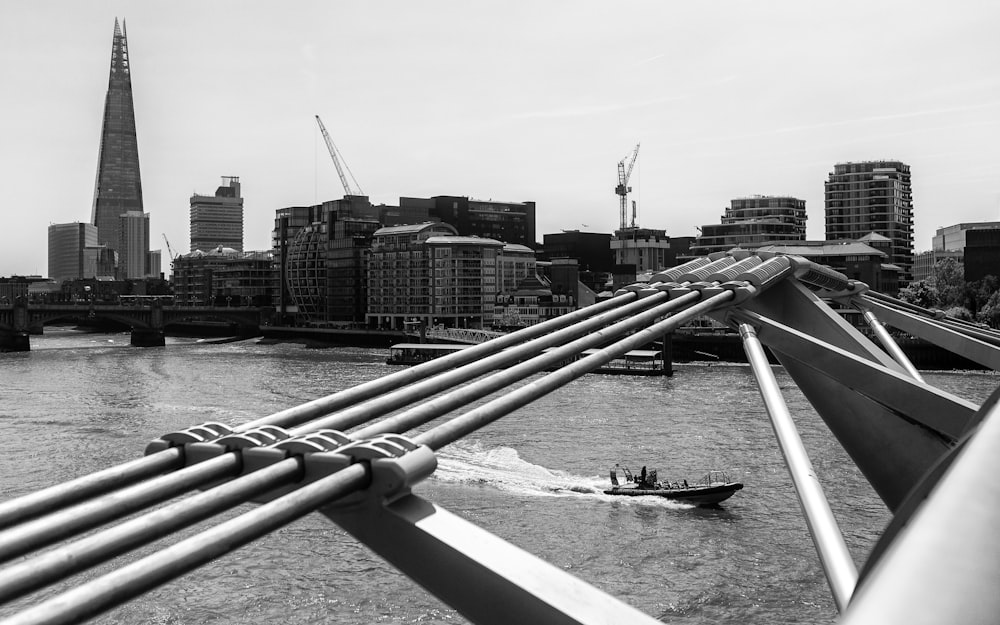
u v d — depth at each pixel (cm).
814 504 845
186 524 578
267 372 14588
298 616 3641
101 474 688
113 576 502
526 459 6431
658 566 4181
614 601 538
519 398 965
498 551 573
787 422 1069
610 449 6756
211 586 3931
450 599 573
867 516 4853
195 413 9519
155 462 726
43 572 507
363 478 612
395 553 599
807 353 1466
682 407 8919
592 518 4947
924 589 166
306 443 664
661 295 1658
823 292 2739
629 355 13150
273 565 4156
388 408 931
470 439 7169
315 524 4697
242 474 698
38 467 6581
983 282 17325
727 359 15188
